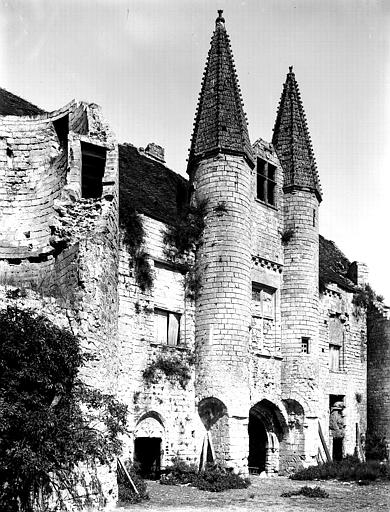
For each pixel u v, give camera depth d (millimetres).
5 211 22438
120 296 23094
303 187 30891
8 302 15672
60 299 16812
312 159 31953
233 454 24594
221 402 24922
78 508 15383
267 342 29266
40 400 14133
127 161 28609
